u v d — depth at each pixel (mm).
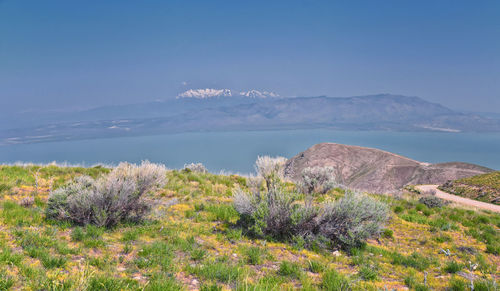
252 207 9750
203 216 10820
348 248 8969
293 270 6672
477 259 9180
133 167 10422
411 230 11781
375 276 6945
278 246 8523
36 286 4770
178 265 6410
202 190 15039
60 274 5281
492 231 12164
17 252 6020
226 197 14180
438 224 12539
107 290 4879
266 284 5535
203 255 7176
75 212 8758
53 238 7215
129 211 9586
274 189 9750
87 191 9203
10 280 4785
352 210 9133
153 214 10070
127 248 7031
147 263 6328
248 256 7473
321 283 6258
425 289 6449
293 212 9172
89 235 7734
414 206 16391
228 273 6086
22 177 13922
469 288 6598
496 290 6457
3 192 11266
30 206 10055
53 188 12672
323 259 7875
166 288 5078
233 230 9195
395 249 9594
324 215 9227
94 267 5930
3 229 7484
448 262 8586
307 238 8898
